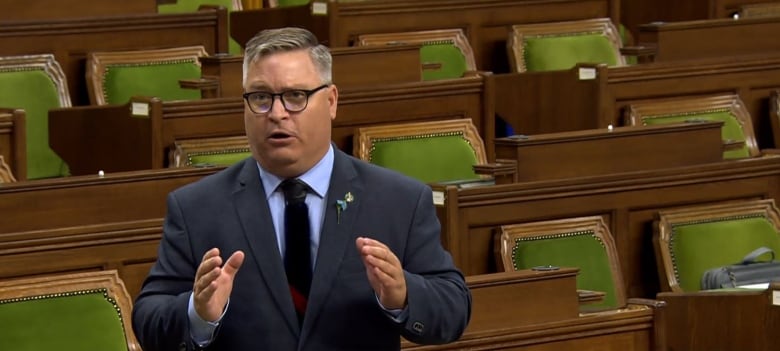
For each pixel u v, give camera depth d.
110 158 16.88
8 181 15.25
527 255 15.38
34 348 11.80
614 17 23.08
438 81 18.42
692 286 16.47
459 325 8.02
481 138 18.39
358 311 7.98
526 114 19.39
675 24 21.44
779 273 14.91
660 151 17.39
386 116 18.11
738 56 20.81
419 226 8.22
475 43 22.05
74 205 14.11
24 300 11.86
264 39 8.09
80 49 19.25
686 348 13.12
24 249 12.52
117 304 12.20
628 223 16.50
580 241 15.73
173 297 8.02
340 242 8.05
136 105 16.61
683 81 20.19
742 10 24.08
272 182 8.21
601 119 19.50
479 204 15.34
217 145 16.66
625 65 21.55
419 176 17.50
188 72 19.45
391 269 7.56
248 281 8.04
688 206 16.89
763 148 20.98
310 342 7.96
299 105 8.01
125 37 19.55
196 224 8.18
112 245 12.93
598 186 16.17
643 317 12.44
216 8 20.22
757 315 12.62
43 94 18.39
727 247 16.69
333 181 8.18
